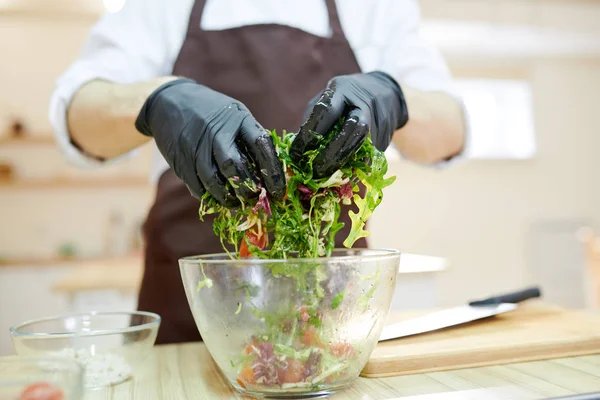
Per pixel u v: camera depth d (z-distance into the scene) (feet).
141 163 13.34
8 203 12.68
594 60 14.42
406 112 2.70
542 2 12.52
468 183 13.80
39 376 1.73
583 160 14.38
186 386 2.18
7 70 12.98
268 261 1.82
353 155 1.99
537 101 14.21
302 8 3.79
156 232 3.54
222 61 3.61
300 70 3.61
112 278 7.90
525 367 2.35
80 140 3.23
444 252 13.61
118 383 2.22
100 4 12.07
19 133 12.38
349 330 1.92
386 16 3.83
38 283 11.35
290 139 2.18
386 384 2.14
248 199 1.96
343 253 2.41
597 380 2.10
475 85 14.08
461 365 2.35
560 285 13.71
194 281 1.99
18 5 12.16
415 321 2.96
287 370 1.89
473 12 12.33
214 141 2.05
